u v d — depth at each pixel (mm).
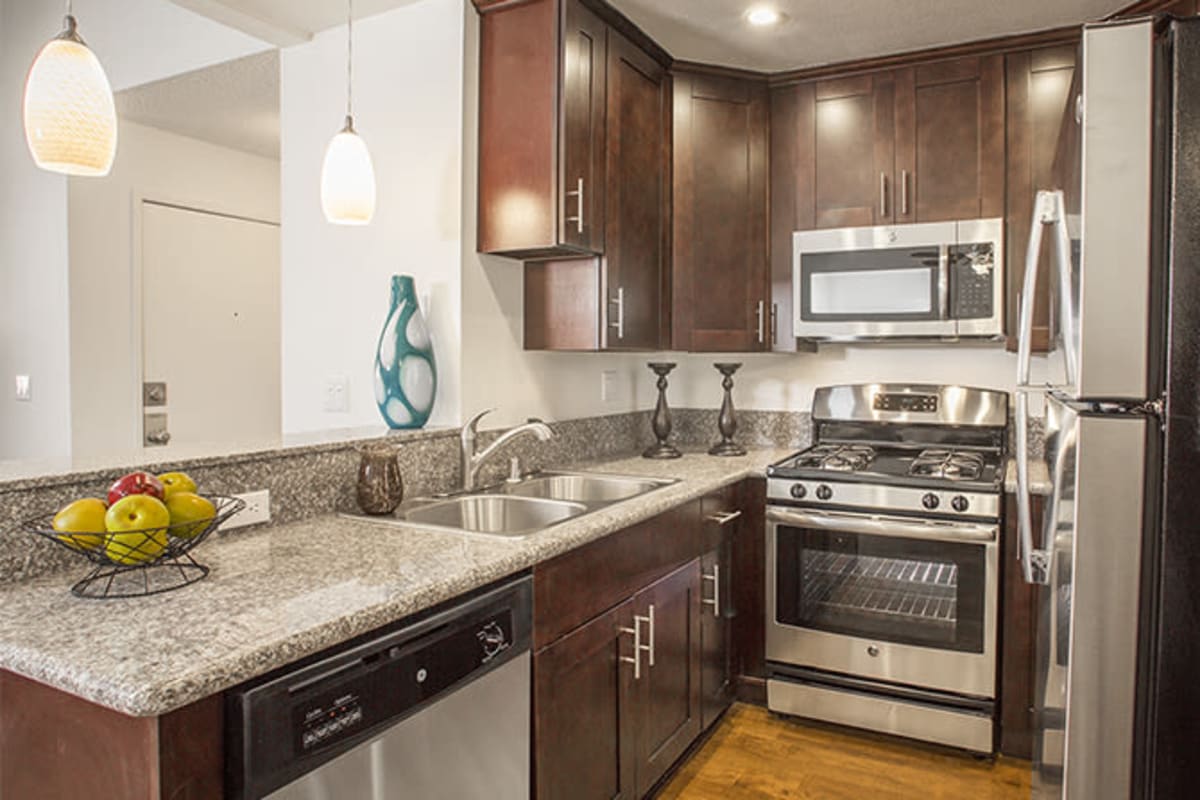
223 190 3734
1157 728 1188
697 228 2881
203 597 1237
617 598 1902
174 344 3541
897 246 2740
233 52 2670
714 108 2906
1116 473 1191
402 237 2426
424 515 2000
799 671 2670
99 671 948
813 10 2447
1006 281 2637
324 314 2611
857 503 2549
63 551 1379
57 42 1521
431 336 2363
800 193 2938
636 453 3148
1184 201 1143
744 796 2250
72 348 3145
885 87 2811
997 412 2869
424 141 2373
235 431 3818
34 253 3229
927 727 2480
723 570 2604
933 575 2471
